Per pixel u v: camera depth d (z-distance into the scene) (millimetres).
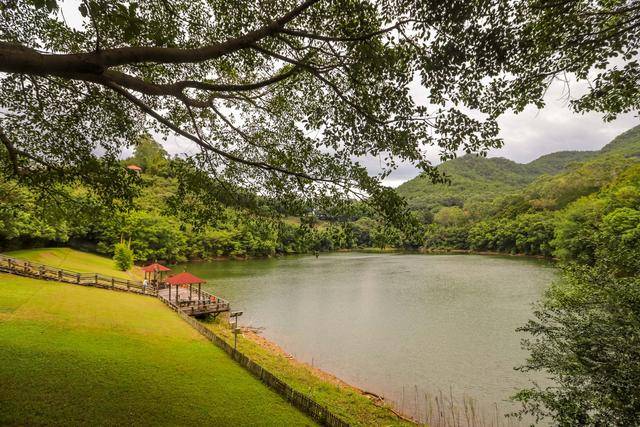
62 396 7891
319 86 5980
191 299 24047
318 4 4891
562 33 4590
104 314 16406
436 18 4215
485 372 15703
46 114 5824
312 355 18000
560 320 7289
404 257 78875
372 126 5027
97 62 3350
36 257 33312
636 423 5566
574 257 40375
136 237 52438
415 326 22750
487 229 88125
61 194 6090
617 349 6199
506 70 4809
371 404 12445
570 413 6258
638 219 28734
